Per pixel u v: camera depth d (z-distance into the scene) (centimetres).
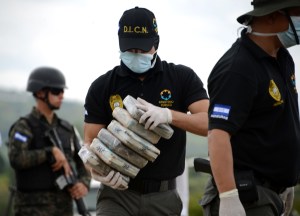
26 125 1107
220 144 612
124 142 719
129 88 769
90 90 787
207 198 684
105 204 784
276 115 637
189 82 774
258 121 636
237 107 616
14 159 1090
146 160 735
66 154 1122
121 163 730
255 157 640
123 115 721
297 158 647
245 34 650
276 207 653
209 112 627
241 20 659
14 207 1113
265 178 646
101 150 729
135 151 726
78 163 1141
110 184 741
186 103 772
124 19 744
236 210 605
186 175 1060
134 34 739
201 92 770
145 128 716
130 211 775
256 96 628
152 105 722
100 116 786
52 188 1099
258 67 630
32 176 1095
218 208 676
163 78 771
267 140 638
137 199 773
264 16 642
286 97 645
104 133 734
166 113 720
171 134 725
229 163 611
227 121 613
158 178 771
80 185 1115
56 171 1099
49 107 1126
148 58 743
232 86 618
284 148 640
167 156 772
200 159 699
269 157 640
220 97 620
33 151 1092
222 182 609
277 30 640
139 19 741
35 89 1124
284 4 631
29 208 1097
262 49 639
